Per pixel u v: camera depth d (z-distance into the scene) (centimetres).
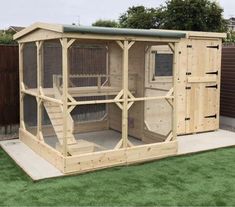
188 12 1593
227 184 350
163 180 359
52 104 439
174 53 434
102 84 574
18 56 527
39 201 306
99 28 370
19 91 525
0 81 519
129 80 525
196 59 555
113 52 550
